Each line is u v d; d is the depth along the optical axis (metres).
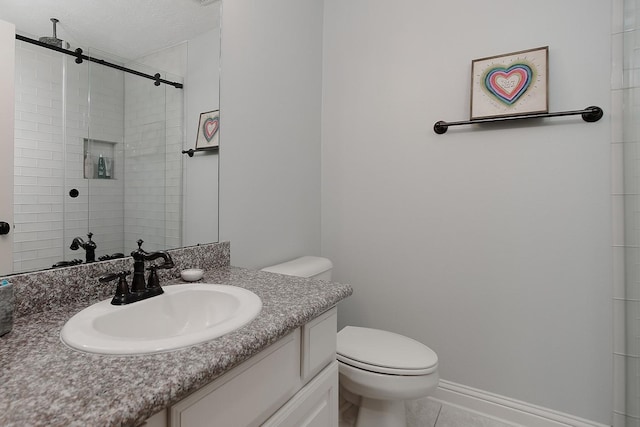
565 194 1.46
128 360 0.56
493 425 1.55
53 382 0.50
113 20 1.00
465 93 1.66
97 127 0.96
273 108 1.66
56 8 0.87
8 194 0.78
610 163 1.38
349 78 1.99
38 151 0.83
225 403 0.63
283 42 1.73
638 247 1.30
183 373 0.53
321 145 2.08
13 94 0.79
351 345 1.38
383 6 1.88
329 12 2.06
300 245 1.89
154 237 1.12
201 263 1.25
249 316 0.76
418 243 1.79
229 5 1.40
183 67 1.21
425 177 1.77
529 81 1.49
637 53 1.30
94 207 0.95
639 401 1.30
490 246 1.62
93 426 0.41
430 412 1.65
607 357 1.40
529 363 1.55
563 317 1.48
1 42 0.77
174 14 1.18
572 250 1.46
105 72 0.98
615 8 1.35
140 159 1.07
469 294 1.67
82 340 0.62
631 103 1.32
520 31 1.53
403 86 1.82
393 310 1.87
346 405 1.74
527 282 1.54
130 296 0.85
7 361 0.56
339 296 0.99
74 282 0.87
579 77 1.42
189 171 1.24
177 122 1.19
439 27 1.72
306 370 0.89
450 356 1.72
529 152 1.53
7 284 0.69
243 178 1.49
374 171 1.92
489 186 1.62
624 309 1.35
